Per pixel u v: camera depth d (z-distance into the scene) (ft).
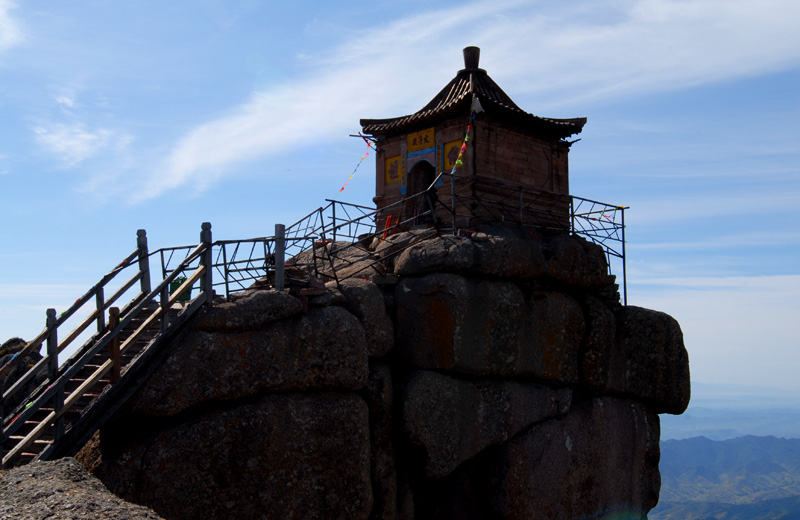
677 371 83.41
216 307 53.72
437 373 65.62
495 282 68.54
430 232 72.23
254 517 51.96
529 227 76.79
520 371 69.82
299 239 63.87
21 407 46.83
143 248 58.80
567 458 72.18
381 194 86.33
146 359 49.65
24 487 35.09
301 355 56.18
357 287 64.28
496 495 68.08
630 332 79.87
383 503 61.98
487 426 67.21
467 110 75.82
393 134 85.25
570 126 82.74
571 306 74.23
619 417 78.69
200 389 51.21
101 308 50.90
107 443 50.06
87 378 49.39
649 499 80.53
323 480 55.26
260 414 53.52
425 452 63.93
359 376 58.70
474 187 74.33
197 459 50.57
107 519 31.86
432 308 65.87
